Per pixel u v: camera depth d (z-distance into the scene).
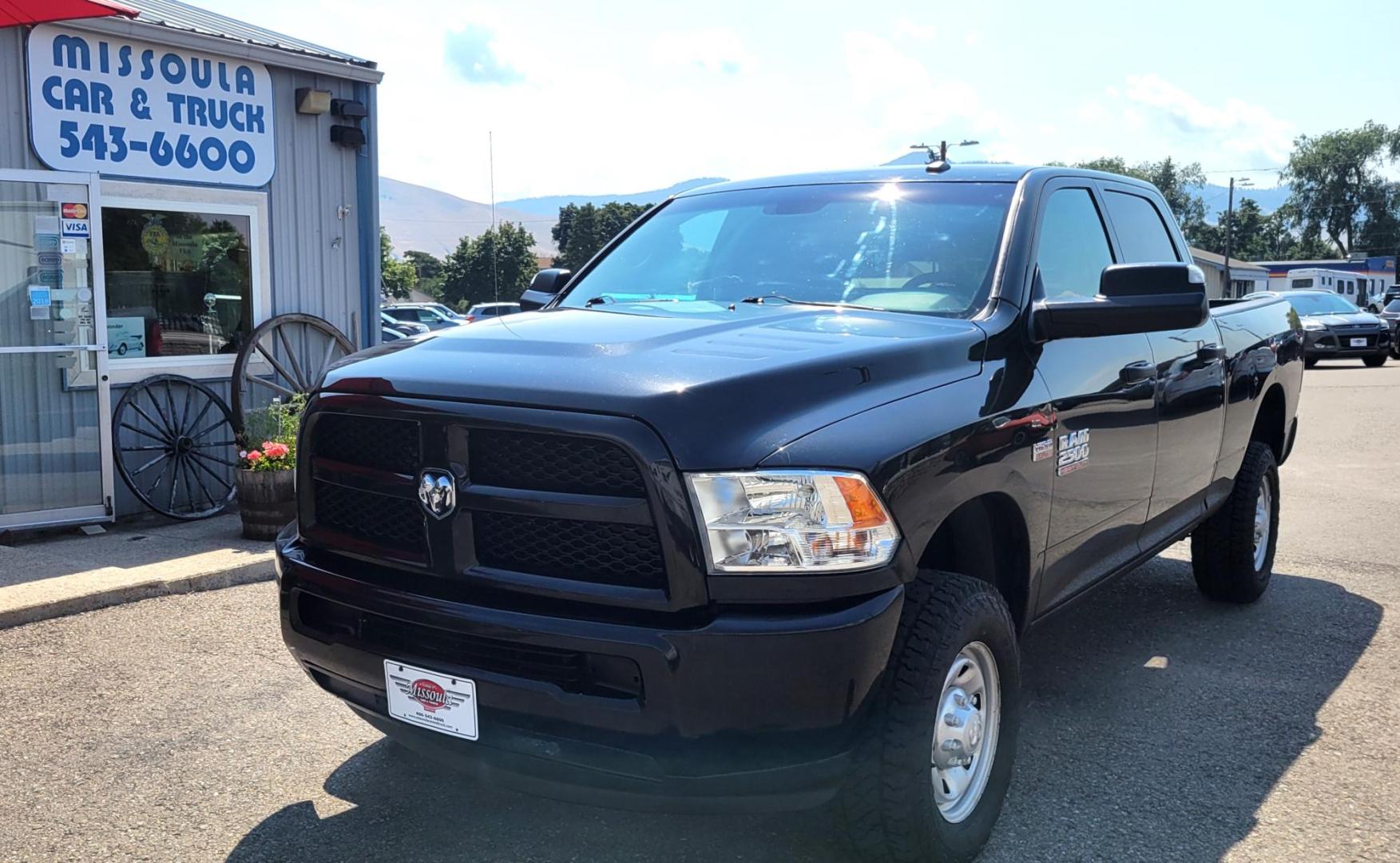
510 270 76.31
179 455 7.98
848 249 3.82
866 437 2.63
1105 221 4.42
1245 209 109.25
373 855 3.13
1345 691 4.45
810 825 3.29
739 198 4.36
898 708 2.70
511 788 2.75
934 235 3.76
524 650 2.62
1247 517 5.36
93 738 3.91
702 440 2.48
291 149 8.62
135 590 5.52
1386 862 3.11
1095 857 3.13
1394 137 97.44
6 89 7.04
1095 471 3.66
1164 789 3.56
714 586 2.47
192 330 8.19
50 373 7.23
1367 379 18.91
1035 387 3.30
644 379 2.60
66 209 7.20
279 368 8.45
